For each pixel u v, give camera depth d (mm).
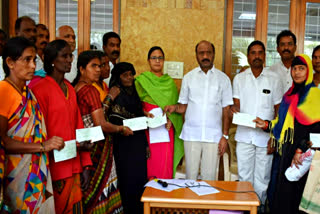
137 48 3678
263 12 3732
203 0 3654
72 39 3121
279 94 2969
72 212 2045
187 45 3680
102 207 2375
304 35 3812
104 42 3176
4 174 1674
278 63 3430
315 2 3781
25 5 3668
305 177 2492
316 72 2893
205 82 2941
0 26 3564
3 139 1628
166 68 3678
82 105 2238
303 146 2439
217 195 1981
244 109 2975
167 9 3645
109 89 2770
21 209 1695
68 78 3072
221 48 3699
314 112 2438
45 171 1801
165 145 2971
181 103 3033
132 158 2787
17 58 1656
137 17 3652
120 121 2701
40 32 2834
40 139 1789
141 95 2996
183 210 1992
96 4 3678
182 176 3227
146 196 1945
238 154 3000
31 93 1796
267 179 2971
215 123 2936
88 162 2172
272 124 2730
